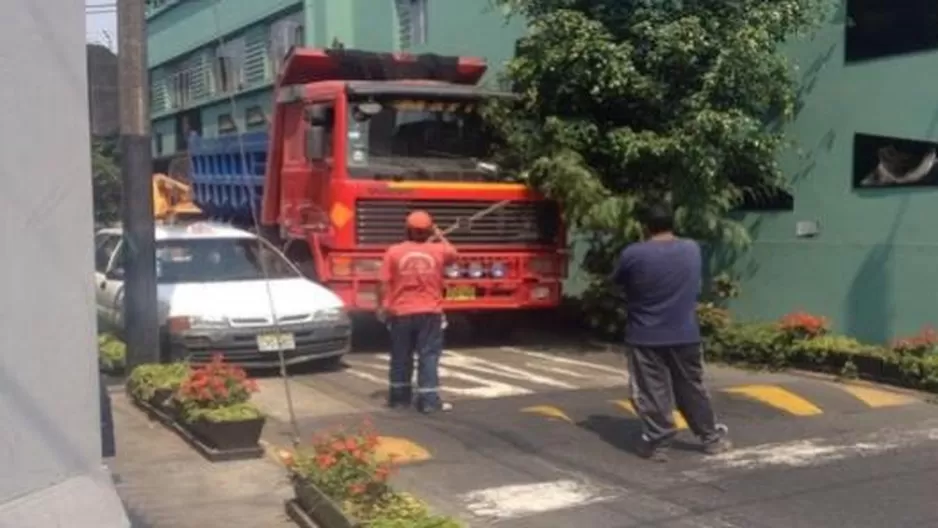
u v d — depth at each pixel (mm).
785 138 14273
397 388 10875
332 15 23312
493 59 18547
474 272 14422
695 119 13875
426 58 15766
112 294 13773
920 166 12922
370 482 7109
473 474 8609
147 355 11547
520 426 10055
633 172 14797
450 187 14219
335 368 13344
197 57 27391
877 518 7410
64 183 5738
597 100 14719
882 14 13336
